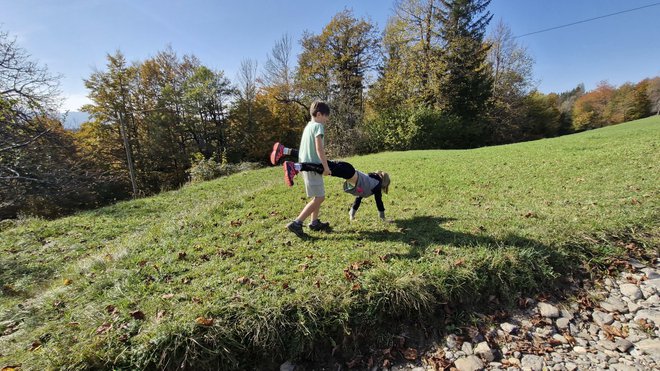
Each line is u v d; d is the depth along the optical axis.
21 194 13.93
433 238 4.09
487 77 31.64
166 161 28.02
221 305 2.85
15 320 3.11
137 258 3.98
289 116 34.09
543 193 5.83
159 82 30.48
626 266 3.63
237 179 12.44
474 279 3.29
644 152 8.04
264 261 3.73
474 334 2.95
